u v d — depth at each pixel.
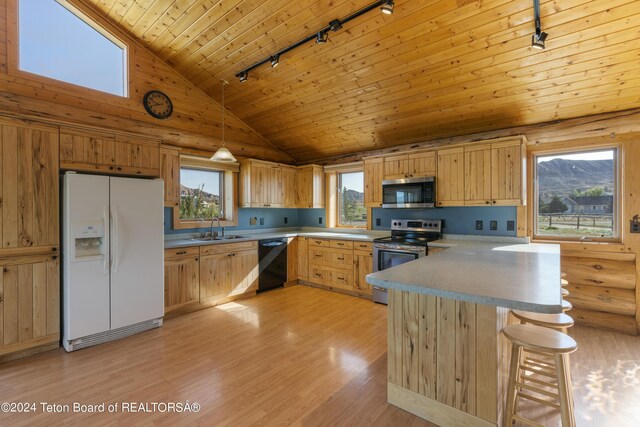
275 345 2.84
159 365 2.48
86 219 2.81
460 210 4.05
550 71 2.79
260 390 2.14
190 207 4.44
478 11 2.45
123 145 3.13
